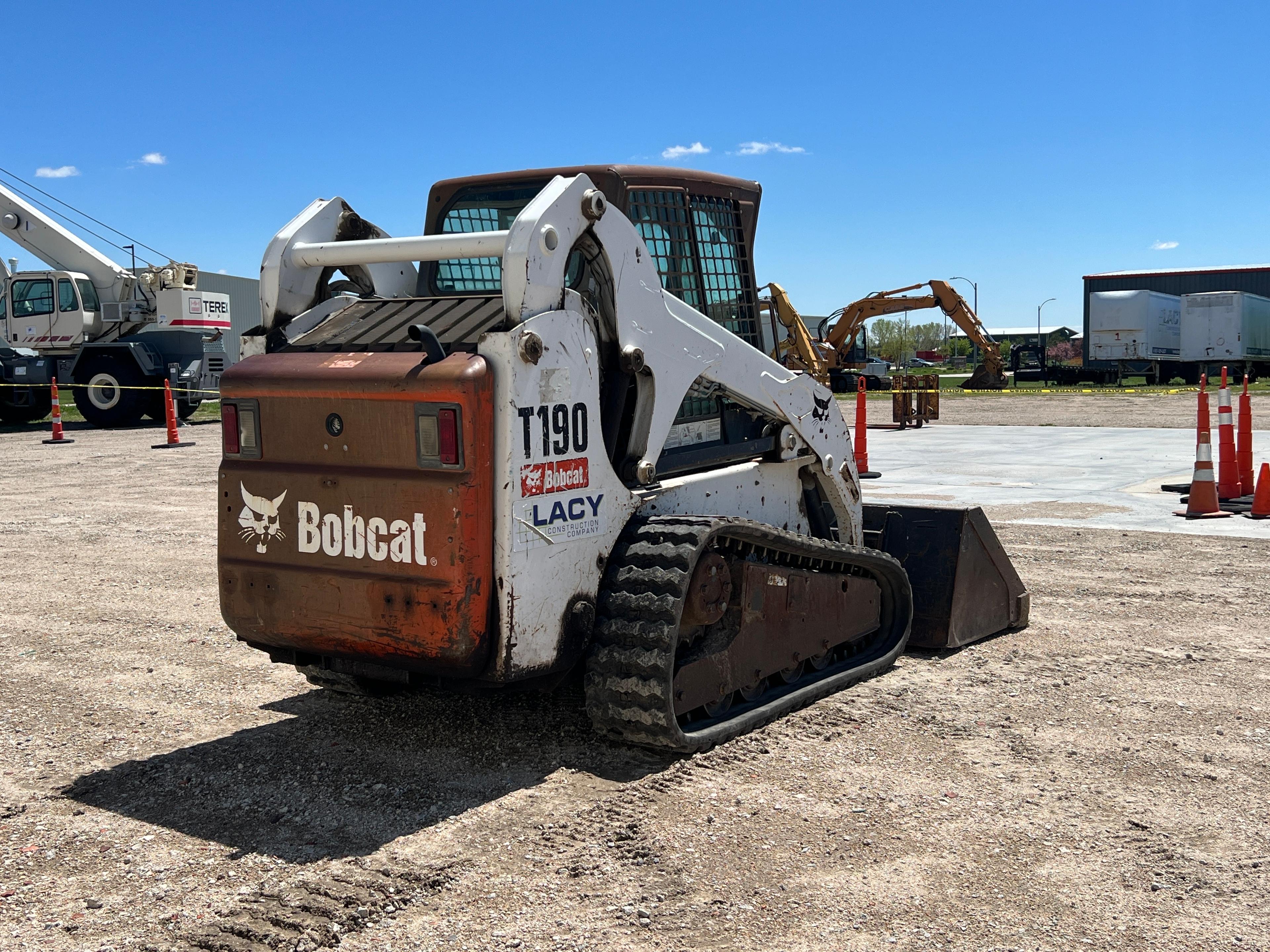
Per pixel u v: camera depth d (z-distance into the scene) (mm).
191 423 23141
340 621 3896
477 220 4969
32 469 14539
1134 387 40938
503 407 3672
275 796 3844
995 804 3707
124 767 4148
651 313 4289
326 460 3924
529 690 4176
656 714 3930
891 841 3424
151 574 7738
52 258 23078
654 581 3979
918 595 5676
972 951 2793
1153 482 11984
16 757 4262
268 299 4340
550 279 3807
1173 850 3357
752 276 5242
